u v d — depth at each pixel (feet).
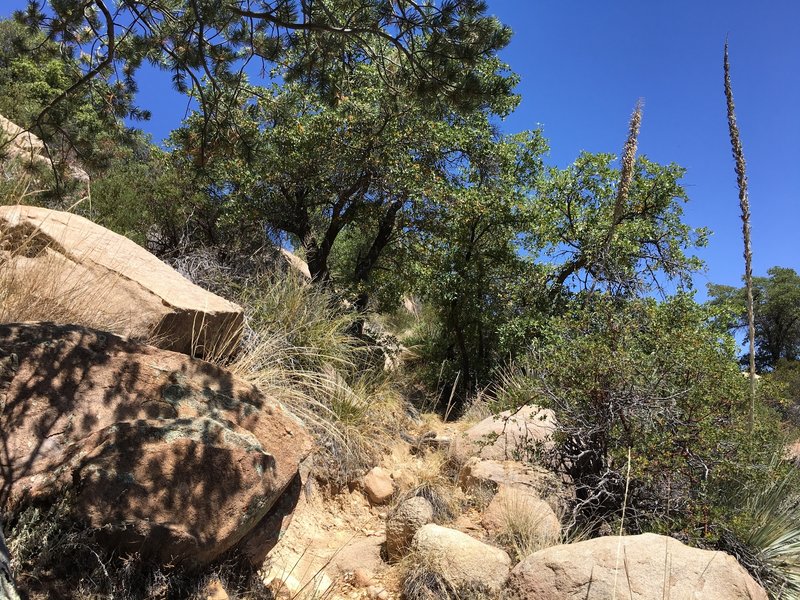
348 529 15.24
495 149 40.83
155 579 7.98
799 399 31.68
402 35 15.62
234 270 26.37
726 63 17.61
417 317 57.11
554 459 16.58
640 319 17.83
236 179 32.58
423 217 38.40
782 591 13.00
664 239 37.14
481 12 14.78
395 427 20.98
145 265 16.25
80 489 8.08
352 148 33.27
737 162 17.47
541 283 38.52
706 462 14.38
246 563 9.65
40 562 7.34
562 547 11.05
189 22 17.44
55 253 14.25
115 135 22.58
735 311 27.45
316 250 37.86
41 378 9.34
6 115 34.22
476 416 25.32
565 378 15.97
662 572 10.13
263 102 29.22
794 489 16.15
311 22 15.67
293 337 20.65
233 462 9.30
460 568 11.73
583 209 38.27
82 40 18.90
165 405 9.97
